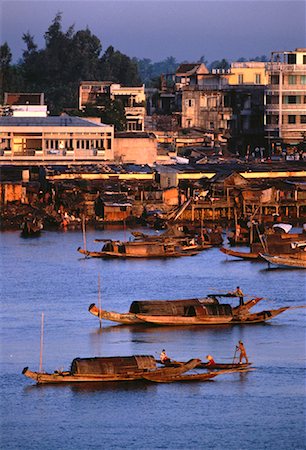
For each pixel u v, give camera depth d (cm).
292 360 18112
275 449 14738
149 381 16912
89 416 15700
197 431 15250
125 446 14850
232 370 17400
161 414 15775
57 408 15988
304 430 15238
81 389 16662
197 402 16150
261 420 15538
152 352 18712
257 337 19675
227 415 15700
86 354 18638
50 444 14875
